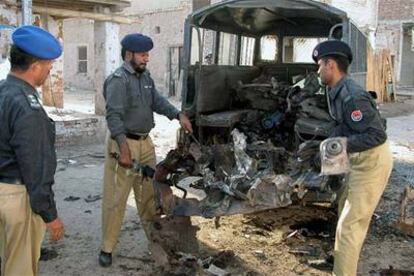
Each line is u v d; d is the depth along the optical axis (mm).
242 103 7055
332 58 3648
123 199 4461
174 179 4852
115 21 10992
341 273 3609
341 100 3602
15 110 2777
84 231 5418
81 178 7699
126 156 4215
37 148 2797
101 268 4488
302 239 5211
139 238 5227
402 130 13484
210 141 6258
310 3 5711
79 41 26844
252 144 5449
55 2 10000
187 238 4566
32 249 3076
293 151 5715
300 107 5801
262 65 7875
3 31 8008
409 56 29891
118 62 11297
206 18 6410
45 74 2949
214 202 4441
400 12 29453
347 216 3639
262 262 4656
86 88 26781
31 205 2850
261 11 6559
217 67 6574
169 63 23453
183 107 6035
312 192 4539
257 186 4273
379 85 19688
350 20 5652
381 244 5156
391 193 7113
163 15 23719
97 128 10602
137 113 4398
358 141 3508
